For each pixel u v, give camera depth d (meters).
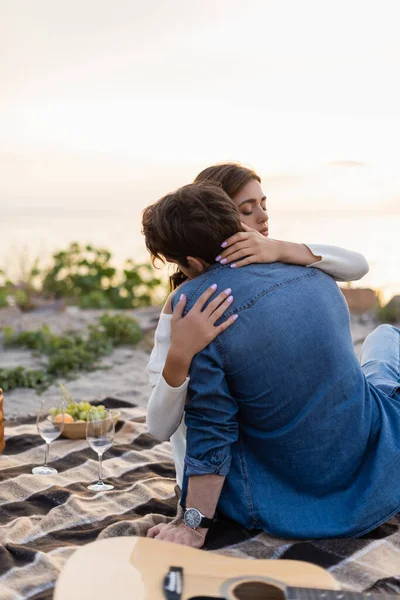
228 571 1.94
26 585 2.13
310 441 2.35
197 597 1.81
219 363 2.30
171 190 2.52
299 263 2.45
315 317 2.34
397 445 2.44
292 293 2.35
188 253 2.38
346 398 2.37
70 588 1.82
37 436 3.79
